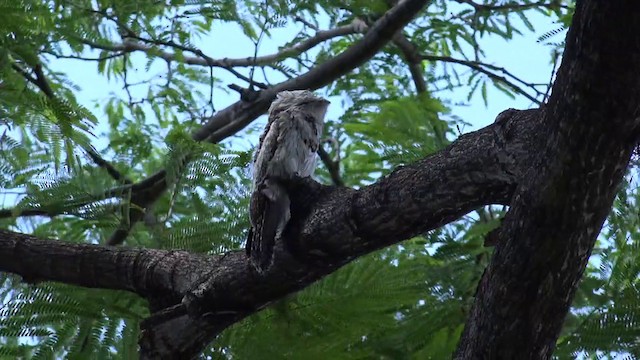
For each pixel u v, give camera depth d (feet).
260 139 31.83
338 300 28.66
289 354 28.17
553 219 18.67
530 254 19.12
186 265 27.45
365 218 22.41
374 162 35.47
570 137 17.98
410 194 21.57
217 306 25.99
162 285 27.53
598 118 17.54
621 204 28.02
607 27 16.48
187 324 26.43
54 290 28.43
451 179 20.99
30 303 27.86
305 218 23.70
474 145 20.88
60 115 29.66
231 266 25.93
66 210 31.04
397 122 35.14
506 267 19.52
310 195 23.93
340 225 22.86
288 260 24.17
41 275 28.40
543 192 18.61
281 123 29.73
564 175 18.29
